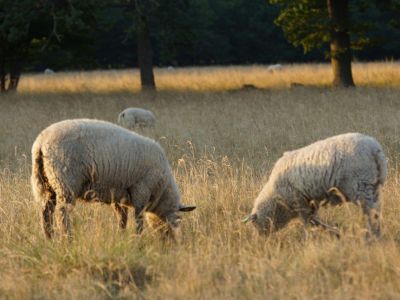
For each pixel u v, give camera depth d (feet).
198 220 112.16
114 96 357.61
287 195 106.52
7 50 413.18
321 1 376.27
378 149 100.99
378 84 371.76
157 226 111.65
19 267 91.76
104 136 103.04
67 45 439.63
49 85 465.06
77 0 364.17
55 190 101.86
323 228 106.11
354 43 372.17
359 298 75.41
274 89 364.79
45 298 81.30
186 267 86.79
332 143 102.68
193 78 450.30
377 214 99.96
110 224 105.29
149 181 106.63
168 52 384.68
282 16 376.89
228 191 124.88
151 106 304.09
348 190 101.24
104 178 102.99
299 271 84.79
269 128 213.87
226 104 293.84
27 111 285.84
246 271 85.20
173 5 374.22
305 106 267.80
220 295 79.10
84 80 486.38
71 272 89.30
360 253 87.51
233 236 105.50
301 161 104.88
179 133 210.59
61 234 97.76
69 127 102.22
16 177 140.26
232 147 189.26
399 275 81.30
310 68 496.23
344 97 293.64
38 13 362.74
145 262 90.94
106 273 88.69
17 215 114.42
